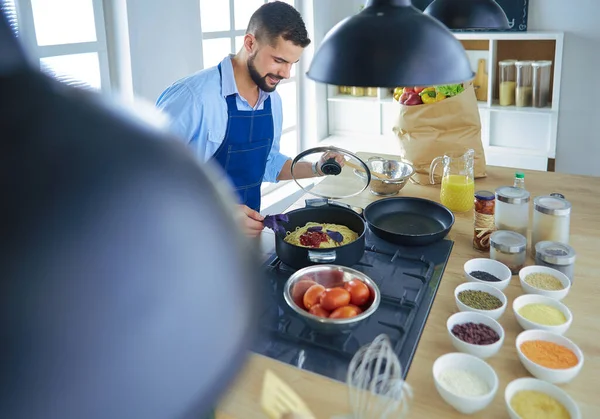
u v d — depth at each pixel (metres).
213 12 3.37
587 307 1.48
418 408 1.14
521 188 1.89
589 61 3.81
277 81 2.08
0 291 0.19
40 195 0.20
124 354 0.20
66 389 0.19
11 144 0.20
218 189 0.25
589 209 2.13
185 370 0.21
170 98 2.03
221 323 0.23
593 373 1.23
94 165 0.21
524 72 3.82
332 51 1.23
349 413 1.11
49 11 2.29
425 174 2.44
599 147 3.94
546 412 1.08
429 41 1.18
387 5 1.24
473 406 1.10
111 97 0.25
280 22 1.91
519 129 4.01
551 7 3.83
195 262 0.22
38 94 0.22
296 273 1.54
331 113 4.66
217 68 2.08
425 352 1.32
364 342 1.34
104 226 0.20
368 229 2.02
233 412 1.14
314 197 2.33
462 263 1.75
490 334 1.32
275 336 1.38
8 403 0.19
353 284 1.44
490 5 2.03
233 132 2.12
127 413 0.20
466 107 2.33
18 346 0.19
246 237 0.26
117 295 0.20
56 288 0.19
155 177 0.22
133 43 2.54
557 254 1.61
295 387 1.21
